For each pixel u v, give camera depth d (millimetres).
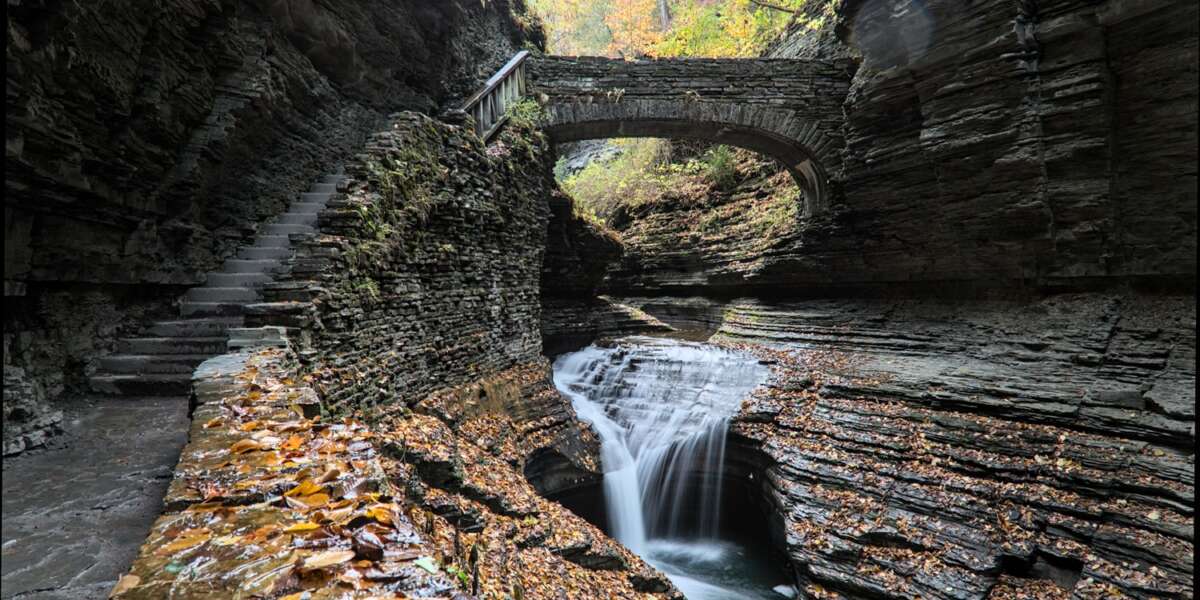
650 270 24688
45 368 5582
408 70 12992
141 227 6672
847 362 13211
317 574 1743
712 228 22906
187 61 6945
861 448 10211
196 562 1789
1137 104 9742
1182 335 9438
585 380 16234
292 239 7203
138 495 3645
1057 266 11391
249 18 8297
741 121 15672
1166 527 7219
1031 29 10320
